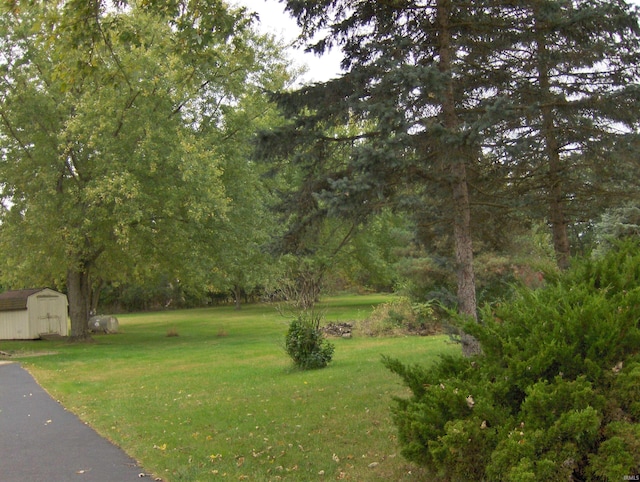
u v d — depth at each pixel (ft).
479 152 27.71
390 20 27.68
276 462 20.26
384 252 136.98
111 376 47.91
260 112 79.15
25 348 76.33
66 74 29.53
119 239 66.08
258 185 81.46
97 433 26.91
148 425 27.68
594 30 25.95
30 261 70.64
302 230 27.63
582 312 14.83
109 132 68.33
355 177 23.57
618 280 16.98
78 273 83.61
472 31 27.63
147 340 83.97
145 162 68.64
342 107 25.72
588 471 13.30
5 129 70.54
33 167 70.44
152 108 69.87
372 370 39.50
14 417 31.65
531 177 30.50
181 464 20.81
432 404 15.64
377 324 68.64
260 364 49.47
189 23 28.07
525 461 12.91
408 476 17.47
